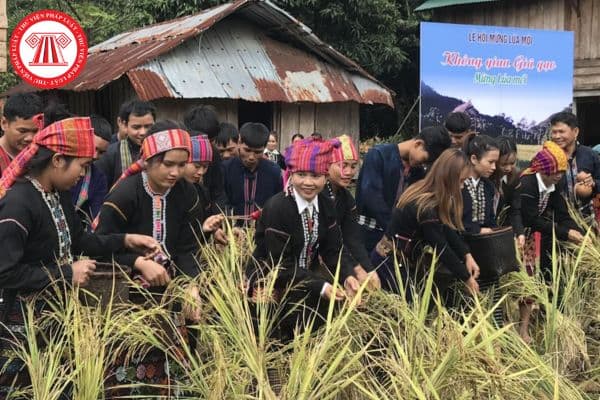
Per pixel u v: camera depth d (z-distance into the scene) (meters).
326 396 2.81
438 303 3.34
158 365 3.34
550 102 12.76
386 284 4.25
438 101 12.03
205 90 10.12
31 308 2.96
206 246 3.61
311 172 3.40
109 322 2.92
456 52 12.08
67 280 2.95
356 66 11.60
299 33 11.13
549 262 5.20
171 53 10.29
